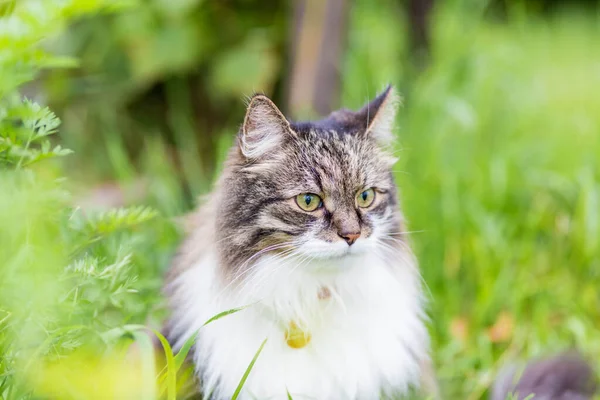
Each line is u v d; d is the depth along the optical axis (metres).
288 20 6.58
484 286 4.92
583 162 6.20
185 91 7.02
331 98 6.14
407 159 5.88
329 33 6.02
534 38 10.62
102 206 5.26
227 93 6.61
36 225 2.91
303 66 6.04
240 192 3.38
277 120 3.36
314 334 3.44
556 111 8.12
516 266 5.27
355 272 3.41
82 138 6.67
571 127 7.28
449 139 6.34
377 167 3.55
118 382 2.77
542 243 5.62
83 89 6.77
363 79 6.86
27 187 2.94
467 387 4.26
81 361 2.93
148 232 4.98
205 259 3.52
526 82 7.75
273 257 3.33
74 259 3.30
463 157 6.21
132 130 7.12
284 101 6.42
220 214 3.43
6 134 2.88
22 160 3.04
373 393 3.52
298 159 3.38
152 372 2.60
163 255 4.73
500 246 5.22
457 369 4.40
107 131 6.82
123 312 3.51
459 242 5.41
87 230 3.19
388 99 3.70
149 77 6.65
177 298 3.66
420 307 3.88
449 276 5.17
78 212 3.72
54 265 2.79
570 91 9.34
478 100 6.76
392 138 3.83
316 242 3.28
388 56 7.67
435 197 5.79
